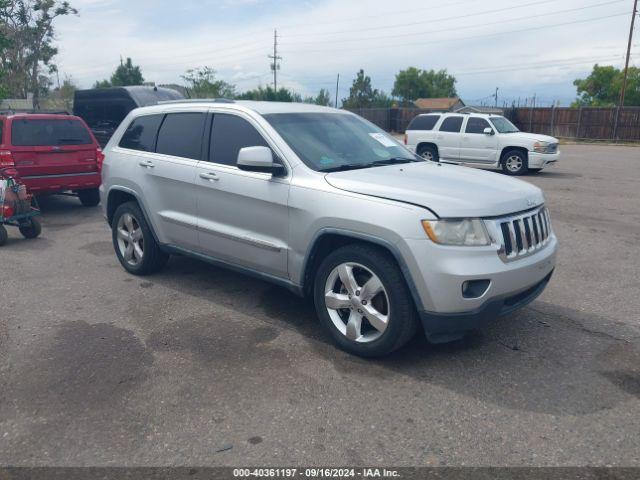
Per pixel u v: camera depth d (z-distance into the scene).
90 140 10.11
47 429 3.27
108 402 3.55
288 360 4.09
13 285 5.84
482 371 3.92
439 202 3.72
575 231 8.39
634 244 7.59
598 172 16.44
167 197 5.46
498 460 2.97
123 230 6.17
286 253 4.45
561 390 3.67
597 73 66.69
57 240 7.94
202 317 4.92
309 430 3.24
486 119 16.20
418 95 103.81
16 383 3.79
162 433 3.22
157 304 5.24
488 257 3.71
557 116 36.44
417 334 4.55
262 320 4.84
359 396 3.60
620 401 3.54
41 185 9.49
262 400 3.56
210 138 5.15
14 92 42.19
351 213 3.95
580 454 3.02
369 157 4.88
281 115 4.94
